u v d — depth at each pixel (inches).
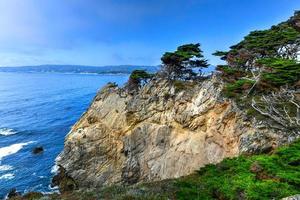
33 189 1966.0
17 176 2146.9
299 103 1381.6
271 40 1921.8
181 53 1985.7
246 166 900.0
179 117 1742.1
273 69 1528.1
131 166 1881.2
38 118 3914.9
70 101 5329.7
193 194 805.2
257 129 1285.7
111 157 2049.7
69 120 3777.1
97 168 2043.6
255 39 2004.2
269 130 1246.3
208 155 1533.0
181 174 1620.3
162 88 1919.3
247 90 1537.9
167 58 2010.3
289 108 1349.7
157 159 1774.1
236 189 773.9
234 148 1392.7
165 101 1857.8
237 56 1967.3
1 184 2022.6
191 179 941.8
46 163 2372.0
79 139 2146.9
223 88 1620.3
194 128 1653.5
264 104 1400.1
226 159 1040.2
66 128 3398.1
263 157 920.9
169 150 1737.2
